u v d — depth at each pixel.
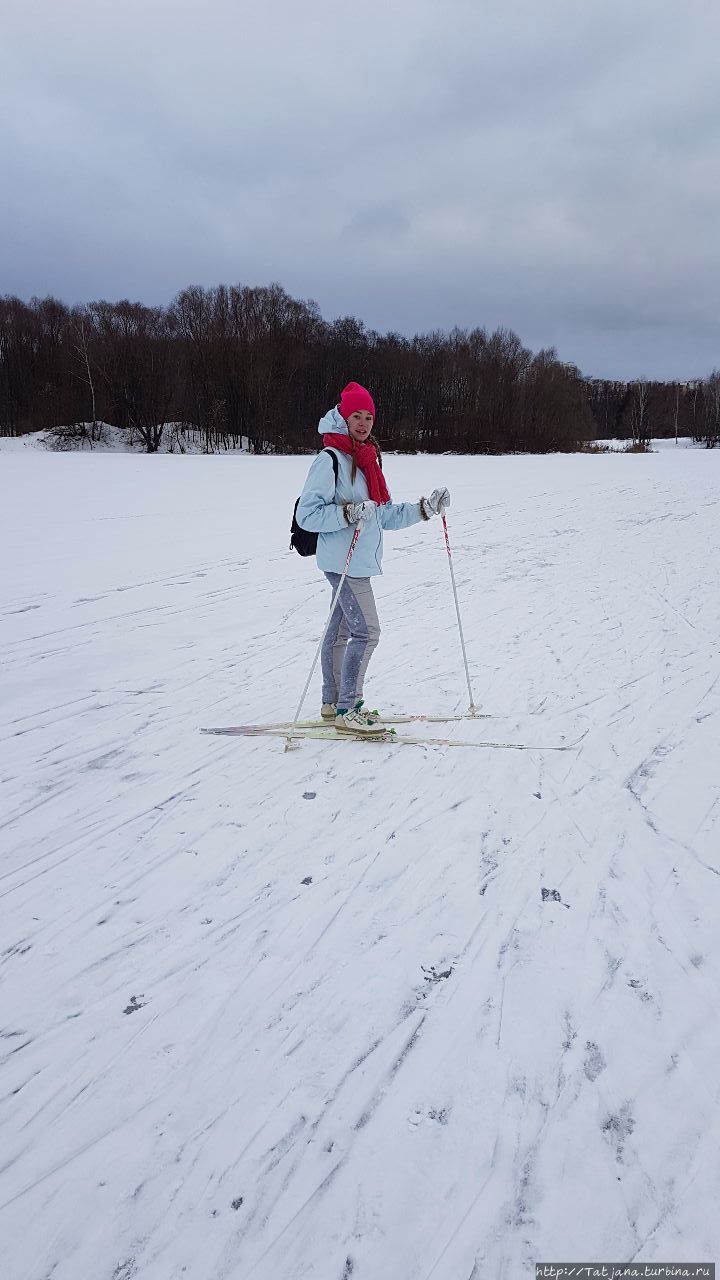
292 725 4.06
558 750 3.97
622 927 2.54
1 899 2.77
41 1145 1.80
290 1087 1.95
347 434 4.10
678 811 3.30
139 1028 2.16
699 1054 2.01
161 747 4.12
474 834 3.16
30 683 5.10
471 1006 2.21
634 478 23.25
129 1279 1.51
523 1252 1.54
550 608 6.94
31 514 13.20
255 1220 1.62
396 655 5.64
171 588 7.88
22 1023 2.18
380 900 2.72
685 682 4.90
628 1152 1.74
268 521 12.73
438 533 11.79
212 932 2.57
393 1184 1.69
